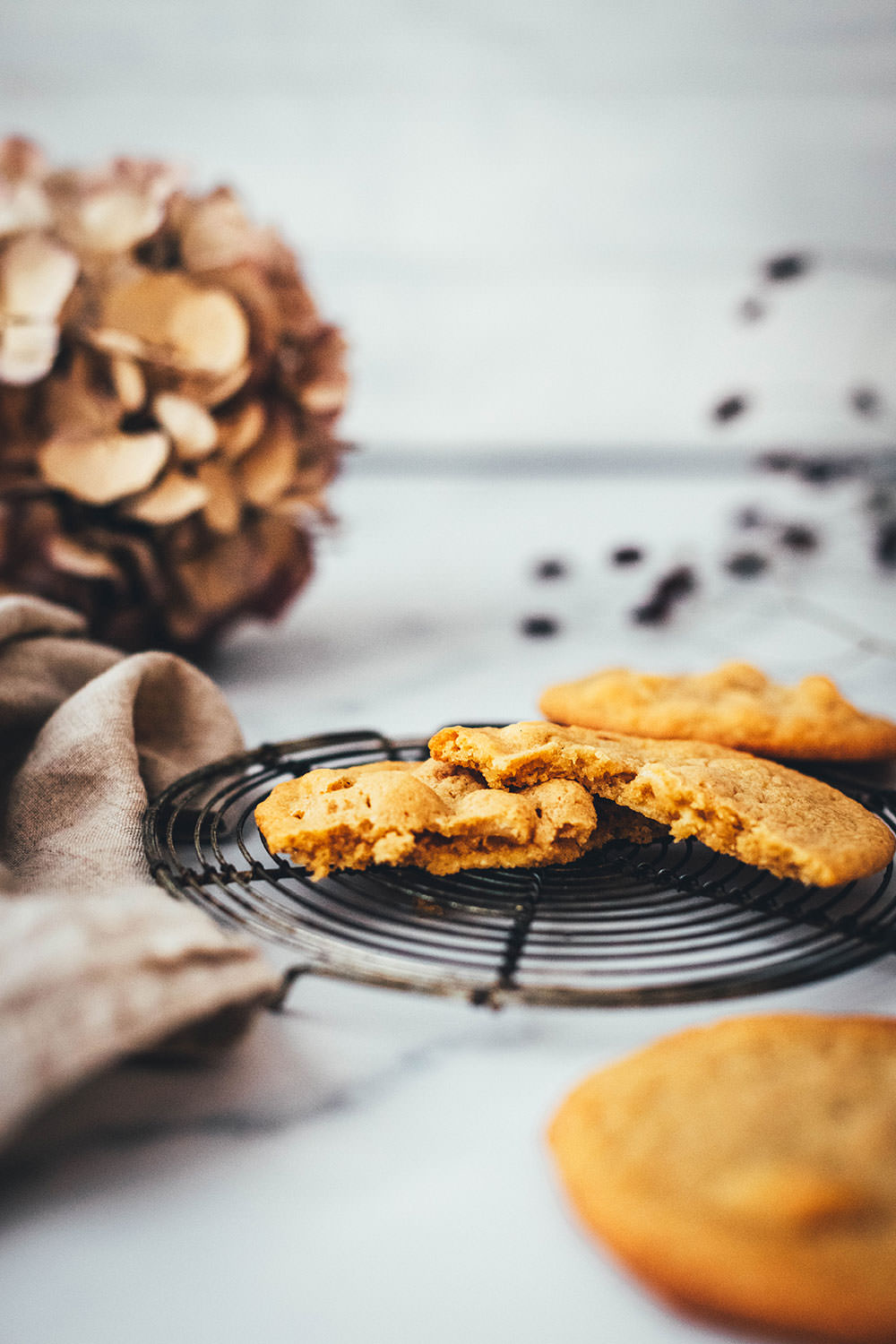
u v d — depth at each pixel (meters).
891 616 0.70
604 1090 0.32
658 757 0.41
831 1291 0.28
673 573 0.69
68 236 0.51
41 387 0.49
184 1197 0.31
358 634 0.64
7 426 0.49
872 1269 0.28
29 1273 0.30
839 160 1.10
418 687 0.56
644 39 1.07
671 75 1.09
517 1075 0.34
